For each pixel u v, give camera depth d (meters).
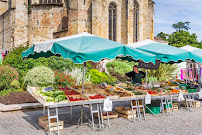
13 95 12.27
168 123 7.87
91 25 37.16
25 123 7.72
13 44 36.09
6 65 15.93
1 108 9.53
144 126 7.43
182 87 10.48
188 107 10.79
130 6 38.19
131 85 10.03
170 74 20.64
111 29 39.12
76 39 7.18
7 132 6.61
